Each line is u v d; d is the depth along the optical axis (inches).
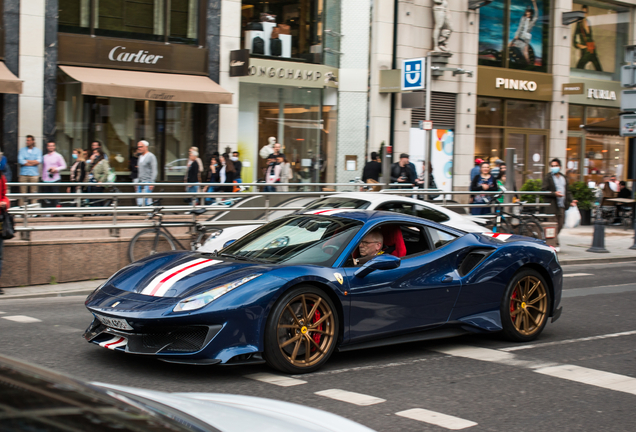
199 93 668.1
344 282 215.9
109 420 67.2
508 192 561.9
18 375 73.0
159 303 194.9
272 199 465.4
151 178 560.7
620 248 645.3
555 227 596.7
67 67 633.0
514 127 964.0
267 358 201.9
